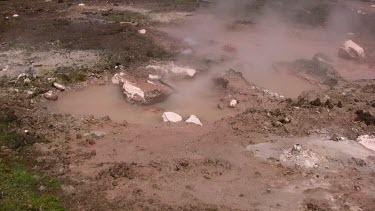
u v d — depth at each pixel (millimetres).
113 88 17328
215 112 15859
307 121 15094
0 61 18891
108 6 27141
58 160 12578
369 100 16828
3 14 24812
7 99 15969
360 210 11031
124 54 19922
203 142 13750
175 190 11508
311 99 16719
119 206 10820
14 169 11977
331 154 13281
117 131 14266
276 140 13945
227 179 12039
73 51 20125
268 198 11375
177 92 17203
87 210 10633
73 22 23766
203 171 12305
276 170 12484
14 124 14375
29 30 22406
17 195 10844
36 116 15047
